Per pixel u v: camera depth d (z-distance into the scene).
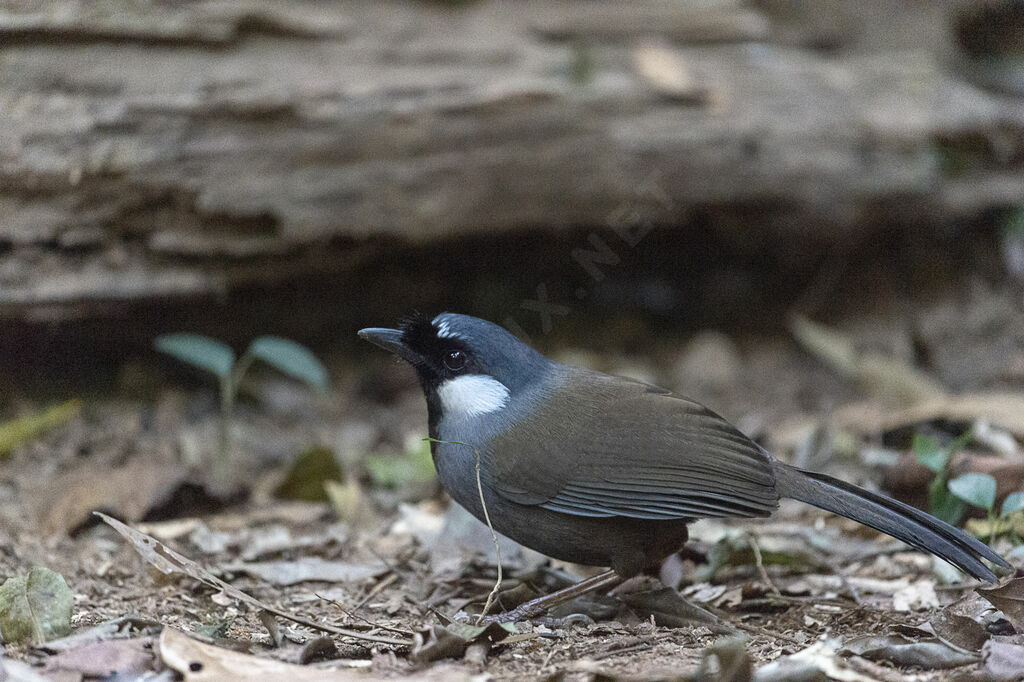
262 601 8.38
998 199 15.61
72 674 6.21
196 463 11.79
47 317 11.87
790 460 12.11
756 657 7.04
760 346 15.60
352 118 12.42
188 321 13.20
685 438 7.95
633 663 6.73
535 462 8.06
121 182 11.70
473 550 9.41
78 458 11.54
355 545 9.91
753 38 14.49
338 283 14.03
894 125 14.61
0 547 9.08
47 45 11.52
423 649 6.71
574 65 13.56
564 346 15.25
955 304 15.92
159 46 11.92
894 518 7.75
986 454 11.33
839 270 16.08
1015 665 6.45
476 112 12.91
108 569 8.87
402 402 14.26
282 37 12.49
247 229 12.45
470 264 14.66
